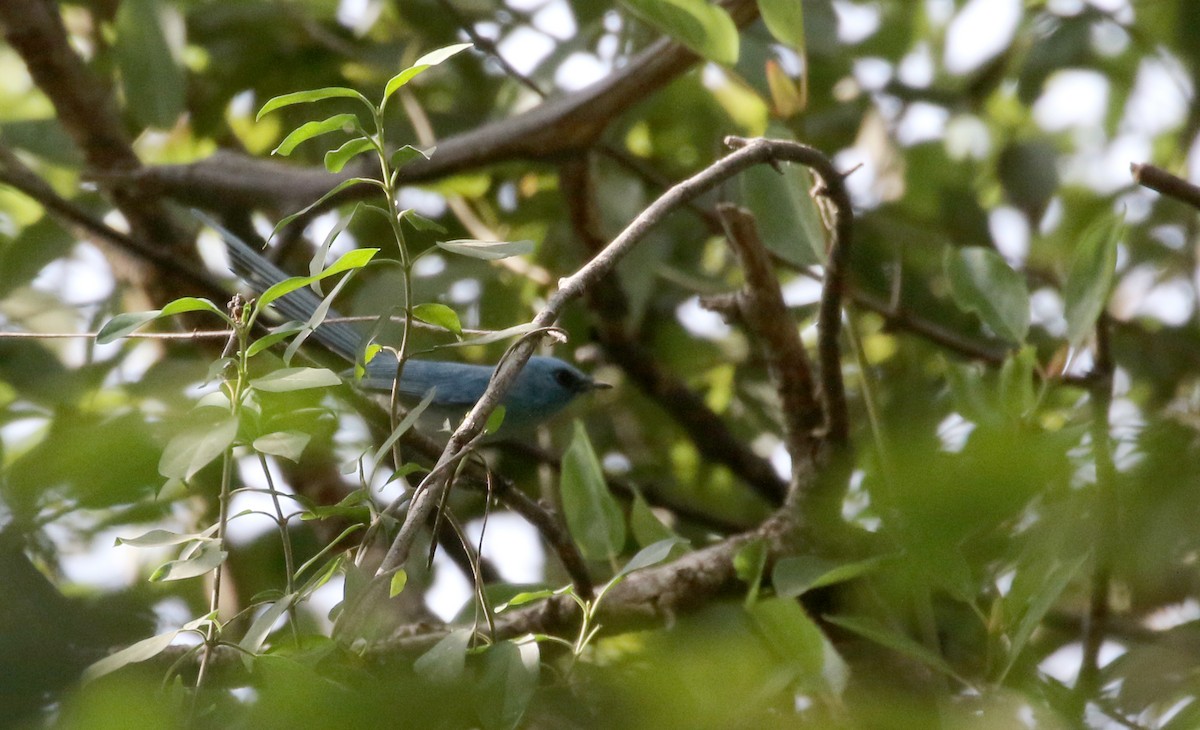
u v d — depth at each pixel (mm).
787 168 7945
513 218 13141
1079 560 5664
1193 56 13125
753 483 11688
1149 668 5645
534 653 5113
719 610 7246
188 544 6074
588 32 11773
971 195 13078
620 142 12891
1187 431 4480
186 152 13180
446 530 9156
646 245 11656
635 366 11656
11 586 4188
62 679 4031
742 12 9609
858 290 11328
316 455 7062
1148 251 13203
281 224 4797
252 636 4770
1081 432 4414
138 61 10797
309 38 12695
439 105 13562
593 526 7754
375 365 10516
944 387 9969
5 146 10516
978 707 5637
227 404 5043
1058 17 13359
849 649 6938
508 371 5230
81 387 8695
